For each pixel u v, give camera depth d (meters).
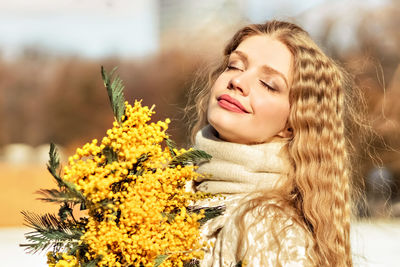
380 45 9.02
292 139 1.75
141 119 1.44
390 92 7.92
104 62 15.05
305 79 1.75
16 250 6.06
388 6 9.42
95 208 1.33
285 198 1.60
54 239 1.40
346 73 2.38
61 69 15.36
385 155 7.03
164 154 1.51
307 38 1.84
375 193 5.60
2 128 14.98
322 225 1.63
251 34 1.88
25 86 15.22
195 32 10.42
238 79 1.67
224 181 1.69
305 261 1.47
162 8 13.52
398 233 6.17
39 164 11.95
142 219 1.35
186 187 1.76
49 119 15.23
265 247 1.46
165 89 12.46
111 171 1.38
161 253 1.39
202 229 1.60
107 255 1.34
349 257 1.78
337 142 1.83
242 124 1.66
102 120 15.24
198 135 1.83
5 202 8.70
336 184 1.77
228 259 1.53
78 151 1.38
